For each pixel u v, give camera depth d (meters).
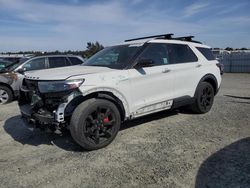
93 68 4.82
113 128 4.50
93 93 4.32
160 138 4.81
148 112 5.18
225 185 3.13
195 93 6.17
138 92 4.91
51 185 3.30
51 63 9.65
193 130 5.21
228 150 4.15
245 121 5.73
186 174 3.43
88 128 4.24
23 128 5.75
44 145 4.68
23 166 3.86
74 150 4.40
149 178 3.37
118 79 4.57
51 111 4.23
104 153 4.22
